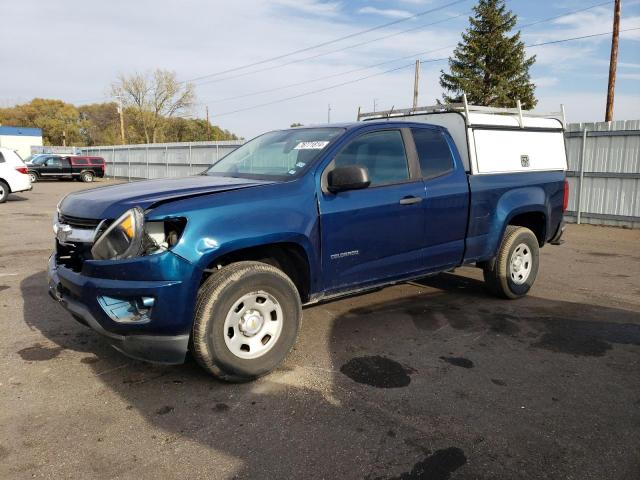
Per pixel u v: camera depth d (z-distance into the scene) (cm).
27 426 296
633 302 565
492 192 511
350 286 414
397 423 305
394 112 590
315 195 381
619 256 847
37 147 4716
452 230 479
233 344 343
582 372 380
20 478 250
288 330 369
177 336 323
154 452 273
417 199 442
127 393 338
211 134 7425
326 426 301
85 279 322
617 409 326
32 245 877
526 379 367
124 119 6431
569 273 711
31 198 1809
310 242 374
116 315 316
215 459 268
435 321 490
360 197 406
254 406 323
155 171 2906
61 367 375
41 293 566
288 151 429
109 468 259
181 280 314
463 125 504
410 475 257
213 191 349
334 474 257
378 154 432
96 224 334
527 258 567
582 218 1270
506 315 512
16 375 361
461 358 403
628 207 1185
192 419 306
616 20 1998
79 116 8150
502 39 4134
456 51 4275
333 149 403
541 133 581
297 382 357
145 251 314
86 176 3041
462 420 310
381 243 423
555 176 591
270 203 356
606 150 1210
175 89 6450
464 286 620
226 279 333
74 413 312
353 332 457
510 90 4141
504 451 278
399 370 379
